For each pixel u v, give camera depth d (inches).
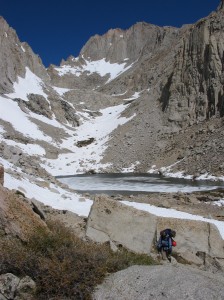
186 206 1007.0
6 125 3097.9
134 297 252.1
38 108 3892.7
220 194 1290.6
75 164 2866.6
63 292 257.6
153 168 2588.6
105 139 3420.3
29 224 335.6
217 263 457.1
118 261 306.0
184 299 243.6
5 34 4901.6
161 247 446.6
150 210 796.0
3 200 336.8
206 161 2210.9
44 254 290.5
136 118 3580.2
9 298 249.8
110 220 459.2
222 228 672.4
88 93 5024.6
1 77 4060.0
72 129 3860.7
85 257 285.0
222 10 3745.1
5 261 272.4
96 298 256.8
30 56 5378.9
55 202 657.6
